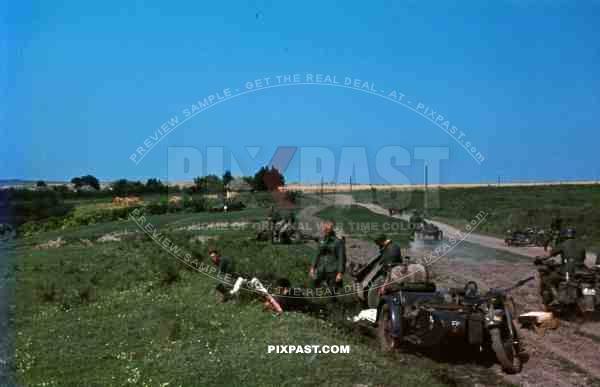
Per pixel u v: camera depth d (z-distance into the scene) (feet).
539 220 133.39
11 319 44.91
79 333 40.24
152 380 30.17
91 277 64.80
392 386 29.04
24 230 140.67
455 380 31.07
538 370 33.45
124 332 40.22
